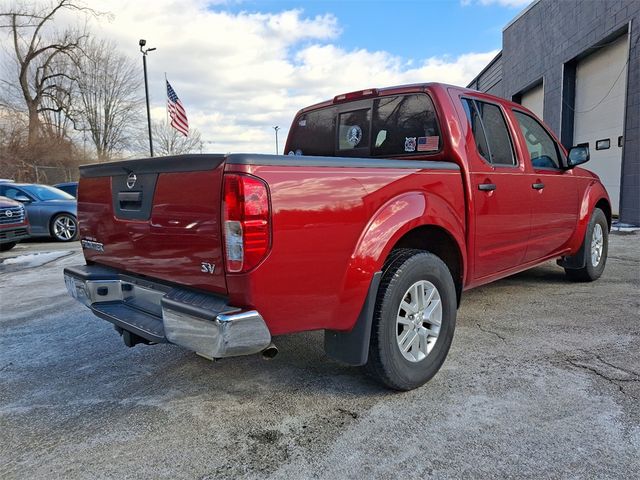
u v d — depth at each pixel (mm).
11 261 8250
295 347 3627
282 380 3061
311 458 2221
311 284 2334
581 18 11891
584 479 2010
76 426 2576
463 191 3240
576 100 12812
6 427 2582
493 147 3662
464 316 4219
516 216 3803
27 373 3312
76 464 2230
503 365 3152
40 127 29484
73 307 5039
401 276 2686
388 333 2656
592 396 2699
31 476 2148
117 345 3826
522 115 4168
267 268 2176
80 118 35188
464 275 3301
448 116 3312
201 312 2162
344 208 2438
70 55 32125
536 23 14547
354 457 2215
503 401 2674
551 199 4301
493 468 2098
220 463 2207
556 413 2531
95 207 3084
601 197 5223
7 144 26172
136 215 2680
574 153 4512
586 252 5027
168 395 2914
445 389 2844
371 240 2541
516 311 4320
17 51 29625
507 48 17078
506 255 3781
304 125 4512
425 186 2928
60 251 9312
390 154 3695
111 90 36938
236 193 2100
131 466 2203
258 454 2270
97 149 36656
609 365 3102
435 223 2941
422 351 2893
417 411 2602
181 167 2332
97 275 3010
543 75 14125
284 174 2227
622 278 5500
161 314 2643
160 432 2492
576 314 4184
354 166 2531
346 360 2611
